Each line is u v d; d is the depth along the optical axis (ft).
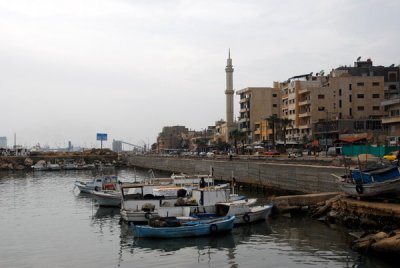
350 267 88.53
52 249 113.09
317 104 391.86
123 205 142.31
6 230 138.72
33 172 468.75
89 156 604.49
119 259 101.96
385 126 341.00
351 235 112.16
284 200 147.95
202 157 399.44
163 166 452.35
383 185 126.21
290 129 428.56
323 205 141.28
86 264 98.78
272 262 95.20
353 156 224.94
